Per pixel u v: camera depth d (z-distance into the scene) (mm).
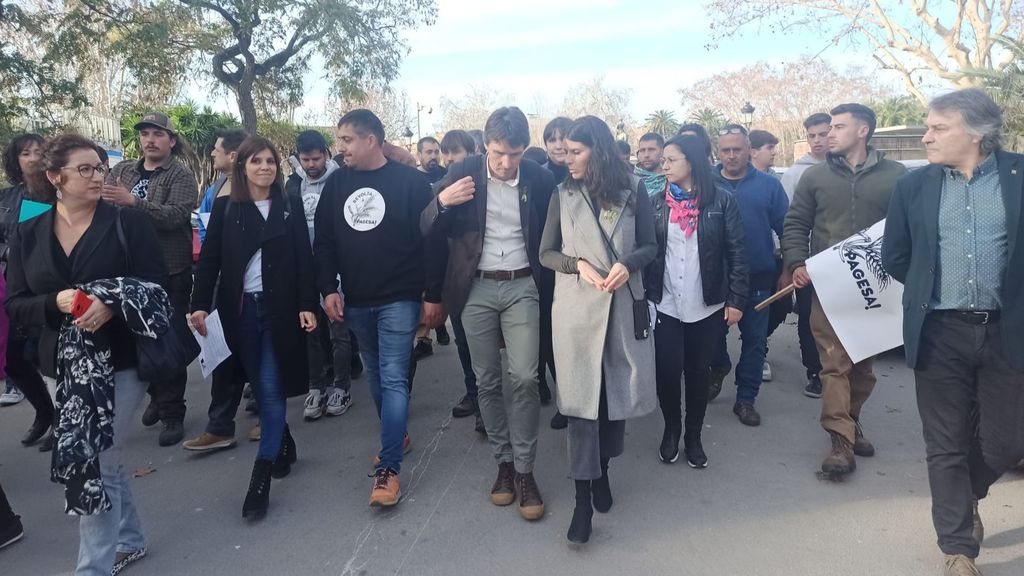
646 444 4387
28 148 4516
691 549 3184
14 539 3430
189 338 3066
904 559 3047
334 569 3121
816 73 39125
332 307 3711
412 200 3684
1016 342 2676
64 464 2682
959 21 15961
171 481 4051
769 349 6465
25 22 13539
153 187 4590
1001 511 3387
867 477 3830
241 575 3094
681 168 3762
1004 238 2717
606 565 3080
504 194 3529
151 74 15633
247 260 3586
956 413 2857
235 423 4910
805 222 4180
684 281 3791
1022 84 10453
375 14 16531
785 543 3209
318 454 4363
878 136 19203
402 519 3535
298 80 18141
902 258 3066
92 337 2756
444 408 5121
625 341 3168
